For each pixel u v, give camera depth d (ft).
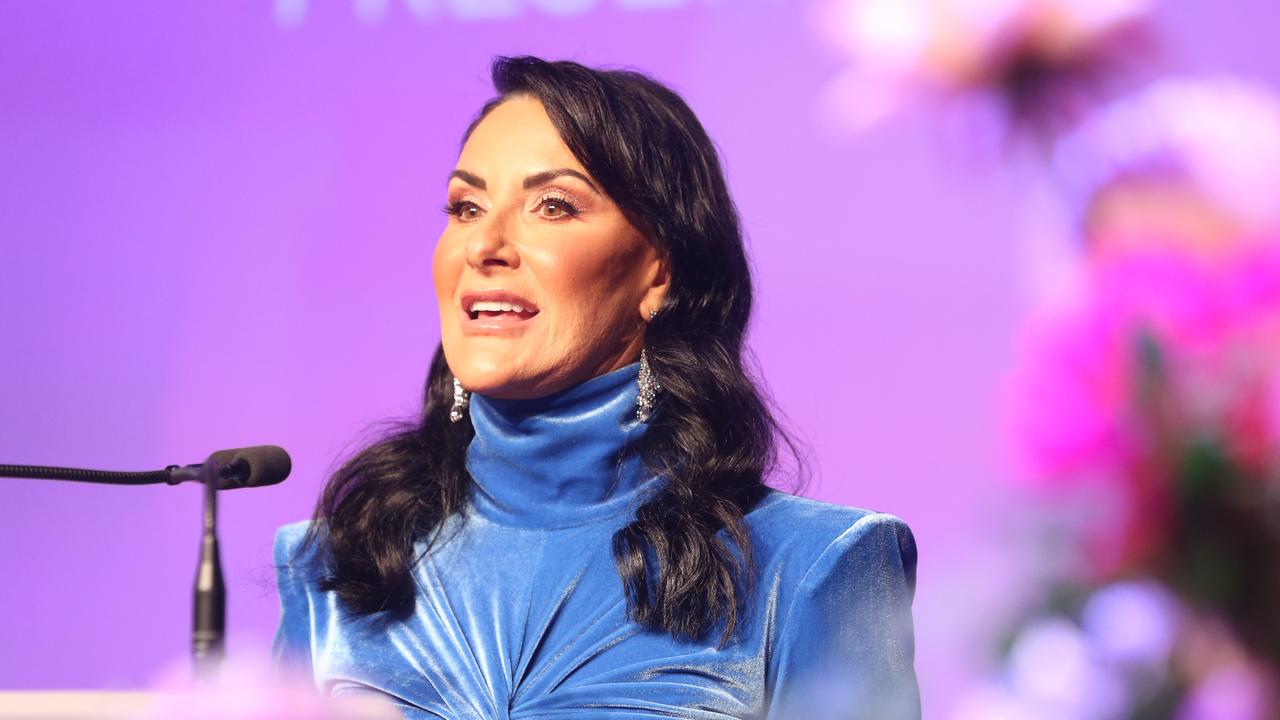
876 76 4.13
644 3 20.53
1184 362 2.92
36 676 21.67
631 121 12.39
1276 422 2.83
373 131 21.63
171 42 22.50
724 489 12.25
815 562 11.59
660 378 12.39
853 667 11.32
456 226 12.48
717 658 11.22
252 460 8.98
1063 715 2.77
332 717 6.36
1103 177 3.28
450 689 11.75
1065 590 2.86
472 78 21.30
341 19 21.93
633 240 12.37
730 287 13.05
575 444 12.26
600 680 11.28
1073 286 3.10
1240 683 2.70
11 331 22.38
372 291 21.42
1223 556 2.77
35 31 22.85
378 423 13.92
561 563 12.08
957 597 2.95
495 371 11.83
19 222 22.57
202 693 6.37
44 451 22.09
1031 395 2.99
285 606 13.15
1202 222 3.11
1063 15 3.67
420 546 12.83
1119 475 2.87
